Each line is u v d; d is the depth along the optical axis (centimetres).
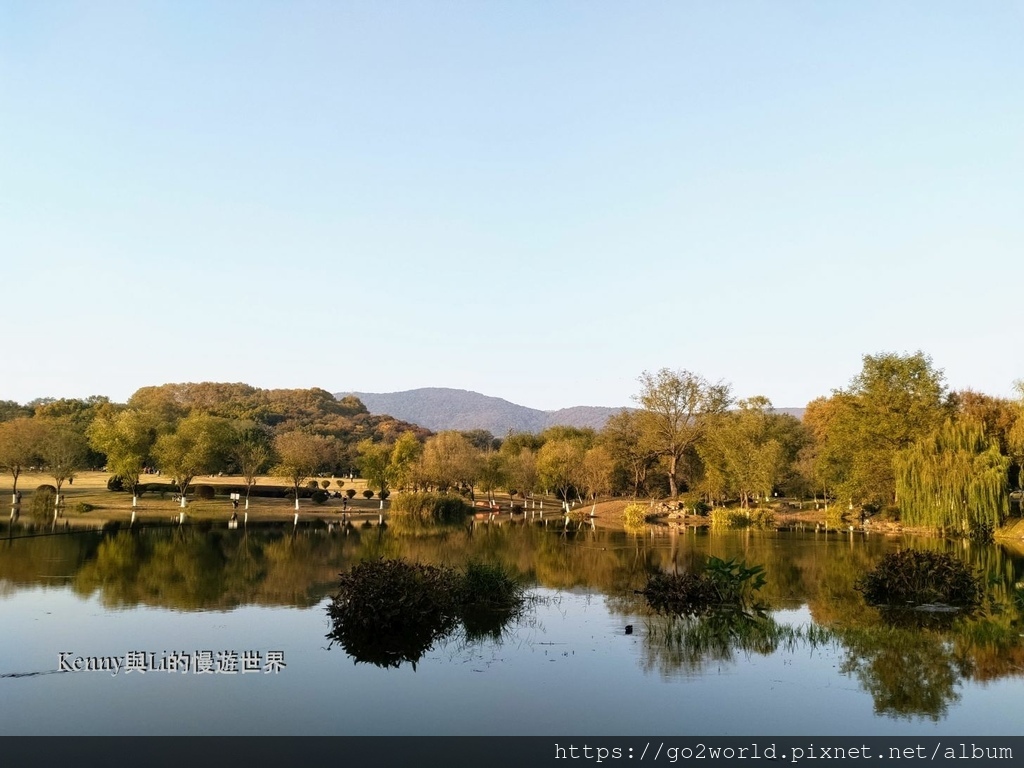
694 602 2219
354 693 1315
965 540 4859
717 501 7862
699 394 8750
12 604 2095
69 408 12825
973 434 5084
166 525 5169
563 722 1173
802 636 1775
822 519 7138
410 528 5559
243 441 8538
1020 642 1709
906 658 1576
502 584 2241
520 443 12212
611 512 8012
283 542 4141
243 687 1344
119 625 1836
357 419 19812
